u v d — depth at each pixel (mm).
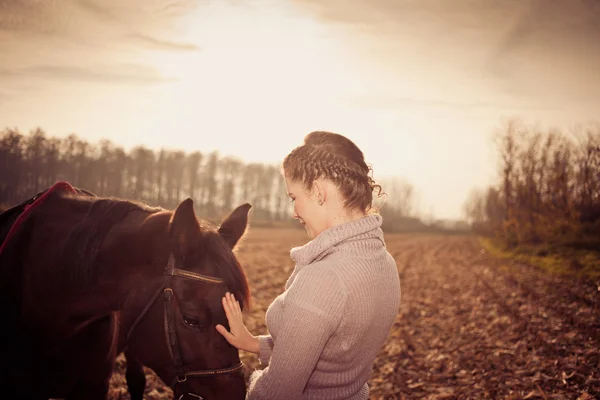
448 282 15297
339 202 1681
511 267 19516
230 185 99812
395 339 7574
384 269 1691
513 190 35812
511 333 7484
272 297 10891
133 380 3764
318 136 1734
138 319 1939
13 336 2414
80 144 54438
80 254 2145
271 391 1579
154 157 73188
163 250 1948
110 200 2361
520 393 4883
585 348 6273
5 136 46719
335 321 1542
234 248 2184
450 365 6129
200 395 1883
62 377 2514
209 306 1855
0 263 2451
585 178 26406
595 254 18188
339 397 1668
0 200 45125
